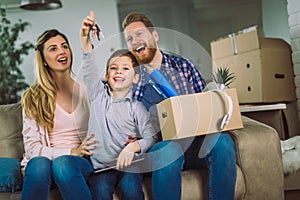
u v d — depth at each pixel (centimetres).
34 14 490
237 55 310
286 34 412
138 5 512
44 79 196
